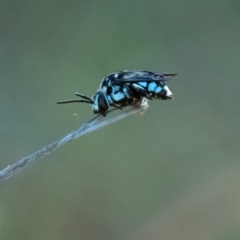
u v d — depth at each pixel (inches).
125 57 14.4
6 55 14.3
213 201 12.3
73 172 12.5
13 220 12.0
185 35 14.9
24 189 12.2
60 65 14.1
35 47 14.5
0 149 12.8
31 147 12.9
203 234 12.0
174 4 15.2
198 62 14.6
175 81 14.2
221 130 13.2
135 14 15.0
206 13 15.4
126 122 13.0
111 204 12.3
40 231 12.0
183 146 13.0
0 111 13.2
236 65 14.6
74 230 12.0
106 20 14.8
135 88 10.2
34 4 14.9
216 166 12.8
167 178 12.6
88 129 9.7
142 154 12.8
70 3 15.0
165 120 13.2
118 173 12.6
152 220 12.1
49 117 13.2
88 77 14.0
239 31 15.2
